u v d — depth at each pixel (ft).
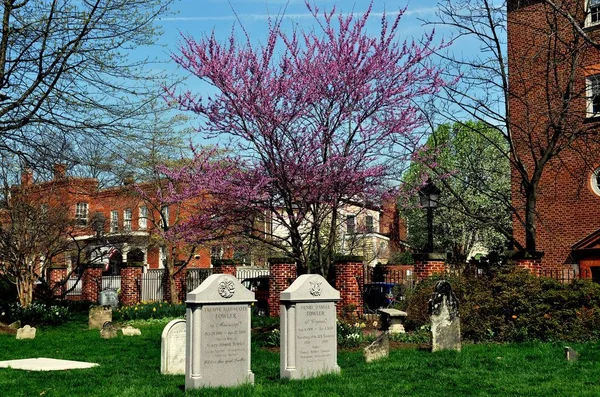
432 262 71.61
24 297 93.86
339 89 55.98
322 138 56.39
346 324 59.00
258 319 81.71
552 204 83.61
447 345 48.91
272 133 55.21
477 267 69.82
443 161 97.25
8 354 56.70
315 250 63.16
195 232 59.82
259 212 59.47
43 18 65.00
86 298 125.08
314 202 57.93
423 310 64.54
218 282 36.58
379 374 39.52
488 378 37.86
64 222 99.50
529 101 77.71
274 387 35.40
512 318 56.54
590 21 79.25
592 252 79.25
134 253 133.90
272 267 91.40
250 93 54.44
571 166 82.38
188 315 36.11
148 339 65.00
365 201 58.95
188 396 33.45
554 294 55.36
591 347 47.32
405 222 149.89
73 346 61.41
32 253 94.89
